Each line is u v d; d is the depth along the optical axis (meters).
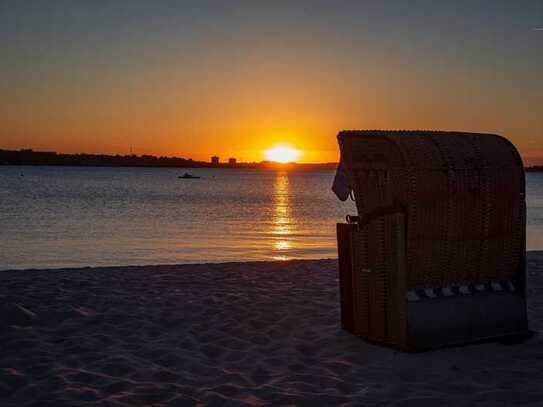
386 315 5.78
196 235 28.39
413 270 5.59
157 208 54.19
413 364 5.42
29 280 9.35
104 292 8.49
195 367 5.40
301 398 4.61
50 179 166.12
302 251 21.05
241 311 7.43
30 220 37.88
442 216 5.58
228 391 4.79
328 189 129.25
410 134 5.88
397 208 5.50
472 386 4.87
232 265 11.59
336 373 5.27
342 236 6.39
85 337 6.22
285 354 5.80
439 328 5.64
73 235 28.16
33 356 5.59
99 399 4.58
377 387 4.88
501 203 5.86
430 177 5.52
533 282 9.80
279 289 8.95
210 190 113.25
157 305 7.71
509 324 5.96
